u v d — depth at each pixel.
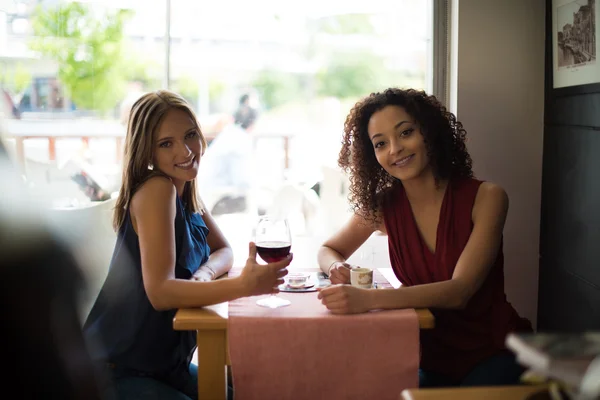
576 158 2.39
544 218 2.73
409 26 2.92
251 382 1.71
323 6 3.00
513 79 2.74
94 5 2.86
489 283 2.05
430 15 2.84
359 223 2.32
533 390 1.20
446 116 2.17
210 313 1.76
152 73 2.93
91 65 2.86
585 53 2.31
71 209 2.38
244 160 3.09
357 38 2.99
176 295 1.80
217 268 2.14
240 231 3.08
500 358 1.95
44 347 0.84
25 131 2.79
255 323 1.70
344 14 2.99
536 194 2.80
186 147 2.05
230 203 3.12
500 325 2.01
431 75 2.85
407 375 1.72
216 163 3.09
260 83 3.04
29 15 2.80
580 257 2.37
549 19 2.63
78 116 2.84
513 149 2.77
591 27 2.26
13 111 2.79
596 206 2.23
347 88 3.02
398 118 2.08
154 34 2.92
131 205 1.96
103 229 2.41
